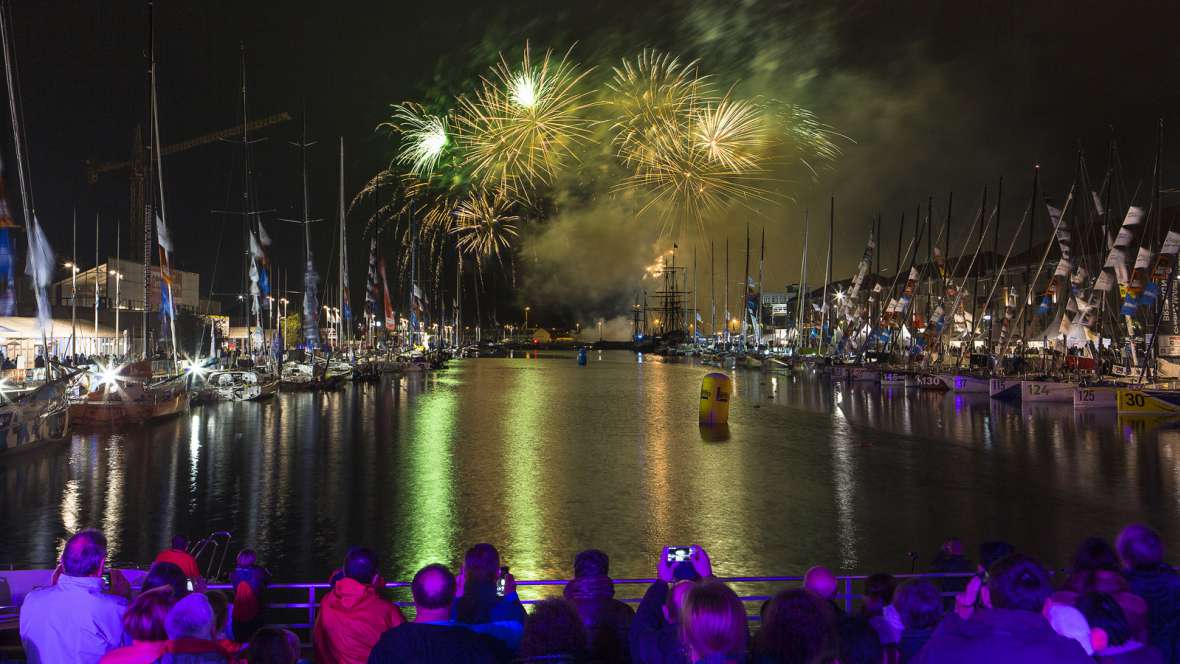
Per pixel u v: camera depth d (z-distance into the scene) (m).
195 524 18.77
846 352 80.62
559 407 49.78
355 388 66.25
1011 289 57.84
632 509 20.53
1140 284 44.50
